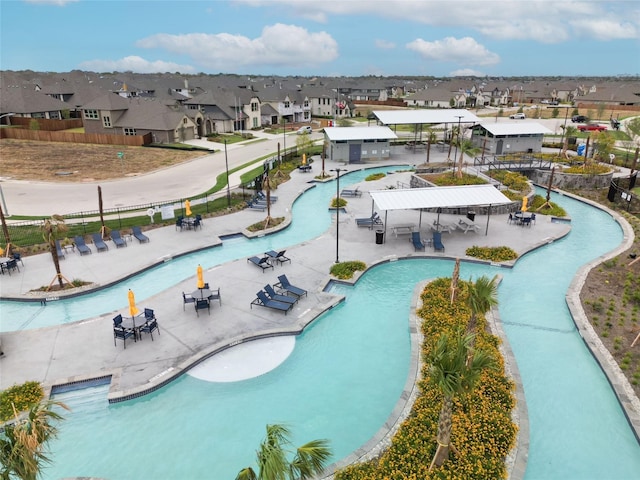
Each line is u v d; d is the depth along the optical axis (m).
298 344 20.06
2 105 83.44
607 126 94.50
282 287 23.69
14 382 17.00
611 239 32.84
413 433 14.06
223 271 26.67
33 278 25.81
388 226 34.56
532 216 34.41
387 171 56.72
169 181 50.78
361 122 109.00
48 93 97.44
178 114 77.69
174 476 13.51
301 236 33.72
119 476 13.48
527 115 117.00
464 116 64.12
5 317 22.47
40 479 13.12
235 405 16.39
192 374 17.95
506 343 19.48
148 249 30.14
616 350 18.80
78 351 18.97
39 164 58.44
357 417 15.87
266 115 107.62
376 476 12.70
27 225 34.44
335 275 25.97
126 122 76.62
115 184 49.31
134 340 19.72
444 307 22.06
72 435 14.99
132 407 16.23
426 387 16.27
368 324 21.78
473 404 15.28
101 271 26.73
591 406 16.19
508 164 51.72
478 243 31.17
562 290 24.92
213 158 65.19
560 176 47.47
